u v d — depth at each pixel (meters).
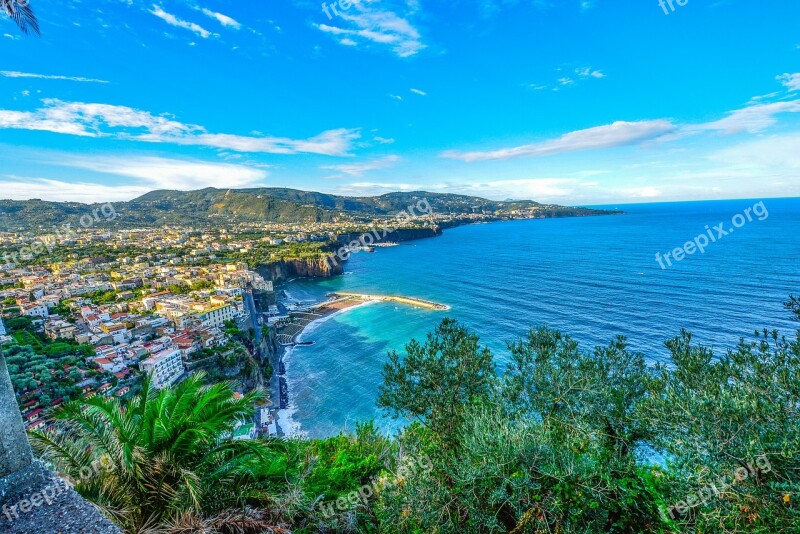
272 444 8.66
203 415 7.44
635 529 7.61
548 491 7.53
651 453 9.28
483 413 8.70
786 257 104.81
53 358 50.69
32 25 4.84
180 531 6.34
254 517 7.23
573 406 9.27
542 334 11.70
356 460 12.00
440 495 8.23
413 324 79.56
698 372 8.71
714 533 6.59
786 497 5.87
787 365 7.72
